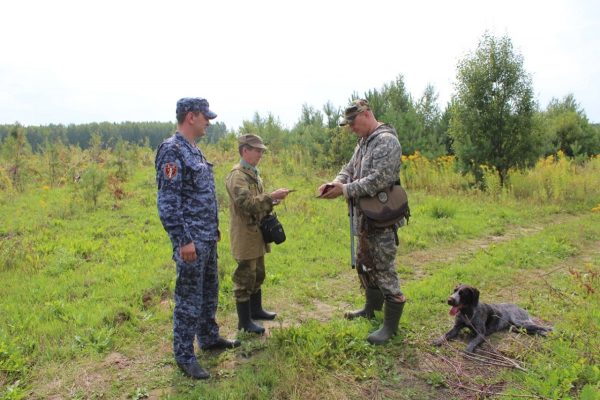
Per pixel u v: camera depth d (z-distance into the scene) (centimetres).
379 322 442
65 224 902
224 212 995
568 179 1294
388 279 405
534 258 684
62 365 383
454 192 1305
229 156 1772
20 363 375
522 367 358
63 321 467
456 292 407
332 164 1647
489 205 1145
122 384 356
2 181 1305
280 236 425
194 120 357
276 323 468
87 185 1062
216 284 398
